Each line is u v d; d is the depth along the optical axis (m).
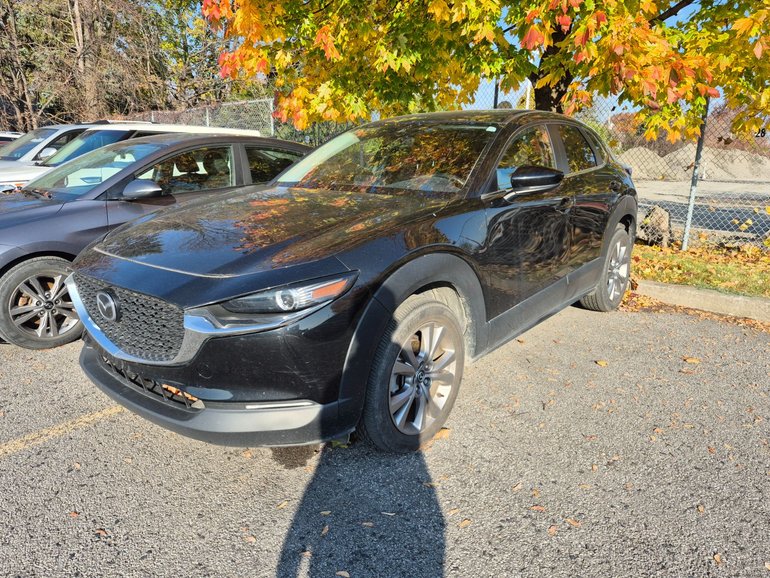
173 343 2.34
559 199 3.67
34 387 3.56
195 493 2.52
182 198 4.82
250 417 2.28
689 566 2.04
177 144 4.92
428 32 5.19
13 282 3.95
